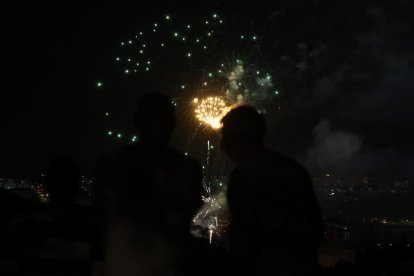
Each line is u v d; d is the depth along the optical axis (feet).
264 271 9.71
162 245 9.19
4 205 11.83
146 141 9.90
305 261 9.91
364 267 16.72
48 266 10.62
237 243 9.74
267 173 9.96
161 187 9.41
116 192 9.41
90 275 10.73
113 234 9.32
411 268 15.58
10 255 10.62
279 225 9.72
